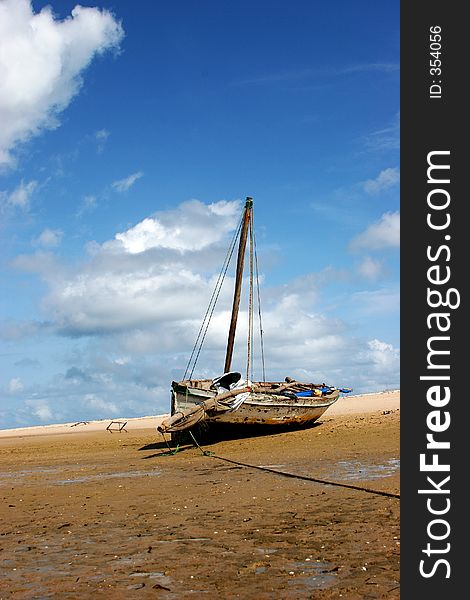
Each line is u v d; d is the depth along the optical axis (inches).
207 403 1089.4
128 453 1154.0
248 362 1349.7
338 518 450.3
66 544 415.2
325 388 1407.5
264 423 1168.8
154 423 2304.4
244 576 322.3
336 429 1190.3
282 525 437.7
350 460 778.2
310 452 910.4
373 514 457.4
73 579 331.0
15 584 327.0
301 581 310.5
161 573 334.3
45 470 951.6
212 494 593.0
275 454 928.3
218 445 1128.2
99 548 398.3
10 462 1151.0
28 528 481.1
